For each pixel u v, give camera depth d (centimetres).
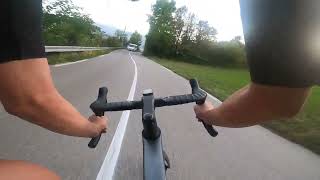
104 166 200
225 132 331
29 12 35
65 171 189
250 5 34
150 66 1540
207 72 1689
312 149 303
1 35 34
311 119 444
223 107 44
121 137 269
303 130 377
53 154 213
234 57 2769
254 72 36
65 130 42
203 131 323
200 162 231
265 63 34
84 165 200
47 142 234
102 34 3706
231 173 216
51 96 37
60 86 507
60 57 1153
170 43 3928
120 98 495
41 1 37
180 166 219
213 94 702
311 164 253
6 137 238
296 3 32
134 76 856
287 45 33
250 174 217
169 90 654
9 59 34
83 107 374
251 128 365
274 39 33
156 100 71
